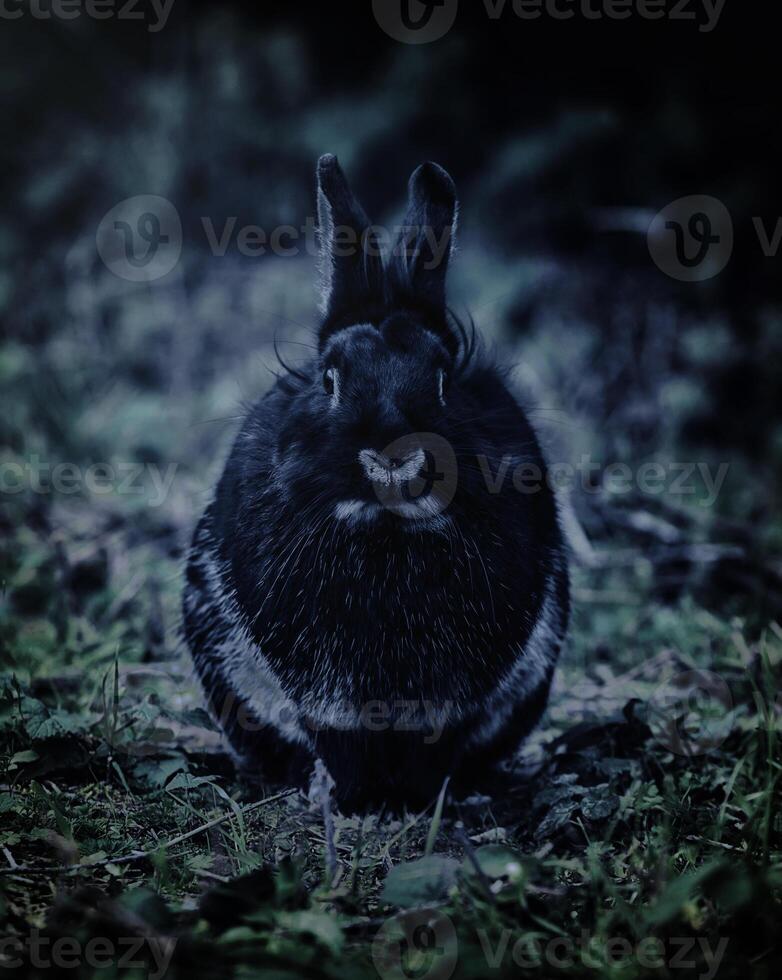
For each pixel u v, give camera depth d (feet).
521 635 23.22
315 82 73.20
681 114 65.67
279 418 24.31
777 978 16.20
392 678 22.50
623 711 25.64
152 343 59.00
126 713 25.62
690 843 21.12
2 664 29.66
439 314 24.53
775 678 29.25
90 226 64.59
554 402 50.39
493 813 23.95
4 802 21.26
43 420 52.13
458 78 68.03
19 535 39.86
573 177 65.21
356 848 20.56
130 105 71.26
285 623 22.63
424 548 22.00
